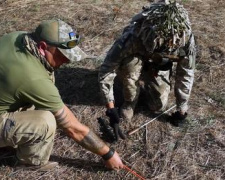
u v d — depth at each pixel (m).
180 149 3.67
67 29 2.95
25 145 3.23
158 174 3.44
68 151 3.65
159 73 3.97
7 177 3.40
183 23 3.31
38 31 2.95
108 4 5.96
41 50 2.95
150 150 3.65
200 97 4.27
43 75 3.00
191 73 3.67
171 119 3.94
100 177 3.42
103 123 3.72
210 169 3.49
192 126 3.91
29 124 3.11
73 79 4.50
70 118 3.15
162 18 3.29
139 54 3.64
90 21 5.55
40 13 5.76
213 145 3.71
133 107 3.97
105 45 5.10
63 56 2.96
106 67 3.67
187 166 3.52
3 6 5.93
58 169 3.48
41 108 3.08
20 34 3.07
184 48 3.50
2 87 3.02
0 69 2.97
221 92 4.32
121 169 3.47
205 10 5.87
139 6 5.95
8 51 2.98
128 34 3.57
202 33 5.29
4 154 3.59
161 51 3.47
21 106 3.21
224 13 5.80
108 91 3.73
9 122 3.13
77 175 3.44
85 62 4.76
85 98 4.26
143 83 4.21
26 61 2.94
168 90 4.03
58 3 6.00
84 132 3.19
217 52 4.91
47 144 3.26
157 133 3.84
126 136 3.80
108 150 3.29
